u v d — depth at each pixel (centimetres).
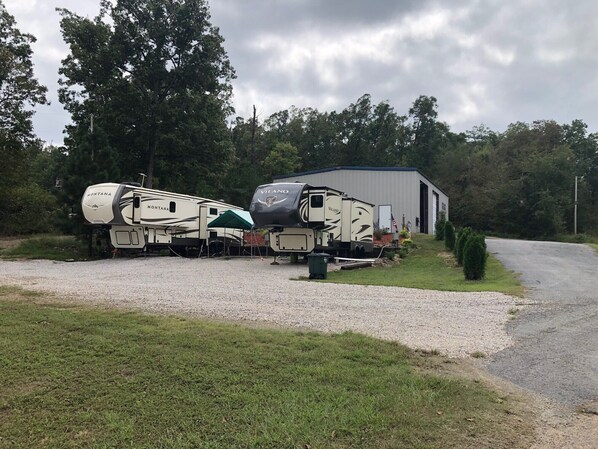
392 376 455
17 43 2788
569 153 5425
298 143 5953
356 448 321
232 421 361
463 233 1739
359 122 6178
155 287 1089
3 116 2736
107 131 2775
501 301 913
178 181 3325
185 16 2842
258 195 1761
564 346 591
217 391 415
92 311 745
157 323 657
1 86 2702
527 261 1703
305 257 1947
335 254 1994
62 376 450
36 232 2983
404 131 6594
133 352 516
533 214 5122
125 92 2758
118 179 2262
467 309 831
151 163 2916
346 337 596
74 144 2633
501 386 450
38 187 3344
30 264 1783
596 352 566
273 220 1709
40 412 378
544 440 343
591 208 5762
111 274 1430
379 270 1636
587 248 2247
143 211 1930
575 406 405
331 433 340
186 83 2972
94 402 395
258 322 696
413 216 2933
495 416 378
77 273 1451
